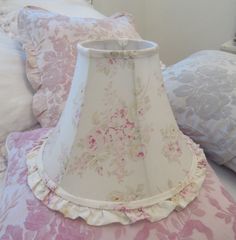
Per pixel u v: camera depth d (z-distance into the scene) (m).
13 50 1.11
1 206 0.63
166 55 2.38
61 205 0.54
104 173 0.53
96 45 0.61
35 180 0.60
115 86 0.52
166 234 0.53
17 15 1.22
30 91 1.03
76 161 0.54
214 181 0.65
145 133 0.54
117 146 0.53
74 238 0.52
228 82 0.89
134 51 0.52
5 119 0.95
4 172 0.82
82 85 0.54
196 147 0.72
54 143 0.61
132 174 0.53
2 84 0.98
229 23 1.99
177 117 0.90
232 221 0.59
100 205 0.53
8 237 0.56
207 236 0.55
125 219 0.52
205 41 2.14
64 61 0.99
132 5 2.24
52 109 0.96
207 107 0.86
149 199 0.54
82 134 0.54
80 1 1.58
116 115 0.53
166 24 2.29
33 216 0.56
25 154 0.71
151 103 0.55
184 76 0.95
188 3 2.12
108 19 1.22
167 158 0.57
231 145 0.81
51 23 1.04
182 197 0.56
